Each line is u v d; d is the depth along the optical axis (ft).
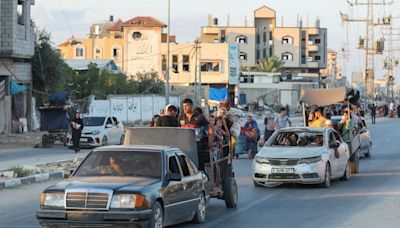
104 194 51.55
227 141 75.25
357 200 79.66
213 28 631.97
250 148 142.51
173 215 57.06
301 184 95.55
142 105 287.48
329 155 93.91
